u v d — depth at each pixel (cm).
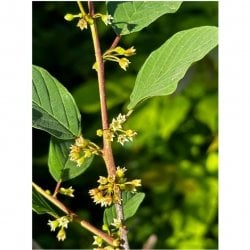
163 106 66
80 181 77
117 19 39
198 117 65
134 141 68
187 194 71
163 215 74
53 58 74
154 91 36
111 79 65
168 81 36
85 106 64
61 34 74
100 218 79
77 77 75
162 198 74
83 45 74
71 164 39
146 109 66
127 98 64
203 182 71
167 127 65
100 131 36
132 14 39
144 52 67
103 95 36
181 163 72
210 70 65
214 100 66
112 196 36
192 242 72
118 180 36
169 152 73
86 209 79
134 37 65
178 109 65
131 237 75
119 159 75
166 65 37
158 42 67
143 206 76
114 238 36
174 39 37
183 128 72
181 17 66
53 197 38
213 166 70
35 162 74
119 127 36
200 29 37
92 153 36
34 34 73
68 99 38
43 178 76
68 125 38
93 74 74
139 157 74
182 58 36
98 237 36
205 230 71
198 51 36
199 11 66
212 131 68
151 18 39
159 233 74
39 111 38
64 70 75
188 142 73
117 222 36
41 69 39
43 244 76
